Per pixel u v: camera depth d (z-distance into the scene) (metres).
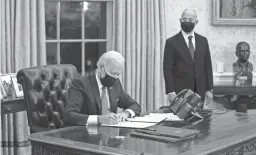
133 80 6.32
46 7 6.11
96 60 6.48
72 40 6.32
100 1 6.38
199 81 4.94
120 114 3.42
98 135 2.88
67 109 3.37
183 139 2.74
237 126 3.21
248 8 6.68
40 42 5.79
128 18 6.23
